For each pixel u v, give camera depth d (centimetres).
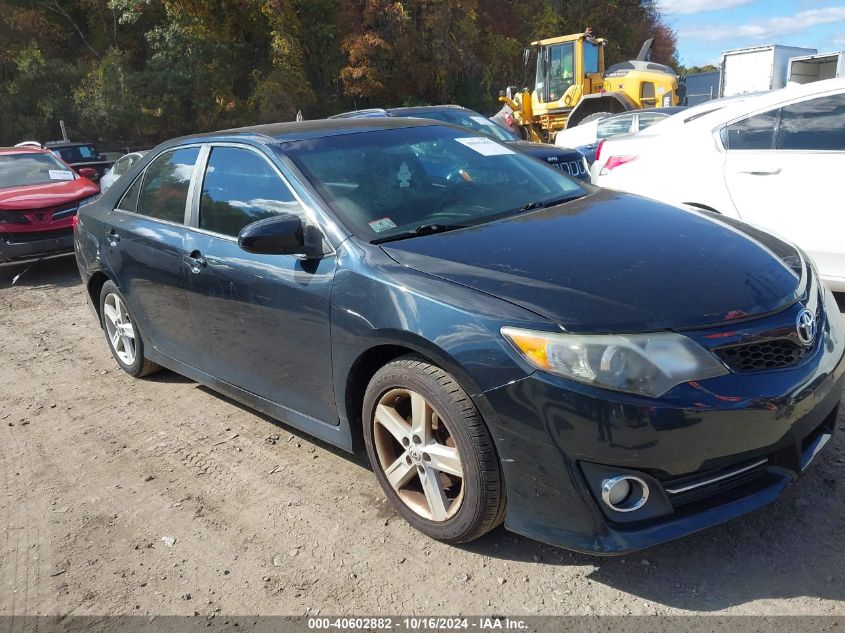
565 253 273
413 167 357
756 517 279
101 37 3744
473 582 258
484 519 258
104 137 3247
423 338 254
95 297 514
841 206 474
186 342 404
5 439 421
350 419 305
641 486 231
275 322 324
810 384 243
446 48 3541
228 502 328
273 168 344
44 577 286
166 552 294
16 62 3284
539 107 1750
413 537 288
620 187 597
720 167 531
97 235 473
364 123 397
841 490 289
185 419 424
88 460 384
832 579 242
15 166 973
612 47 4678
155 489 346
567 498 235
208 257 361
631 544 230
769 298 251
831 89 489
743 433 229
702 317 236
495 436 244
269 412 356
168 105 3278
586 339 227
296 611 253
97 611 263
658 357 226
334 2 3453
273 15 3397
